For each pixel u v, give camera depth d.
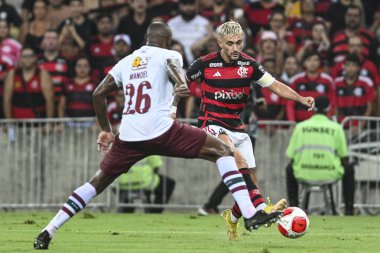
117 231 33.22
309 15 58.56
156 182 50.22
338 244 27.17
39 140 51.44
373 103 54.88
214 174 51.00
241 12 57.47
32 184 51.44
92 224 37.72
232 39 27.78
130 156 24.47
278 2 60.00
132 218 42.72
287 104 52.22
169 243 27.00
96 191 24.67
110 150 24.70
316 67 52.34
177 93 23.41
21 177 51.50
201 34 58.16
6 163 51.56
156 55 24.38
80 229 34.28
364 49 57.62
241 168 27.59
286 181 47.88
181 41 58.06
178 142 24.20
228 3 59.31
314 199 49.34
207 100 28.70
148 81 24.22
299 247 25.58
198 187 51.03
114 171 24.64
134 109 24.30
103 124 25.19
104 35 57.56
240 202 24.25
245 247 25.36
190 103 51.81
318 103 47.22
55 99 55.56
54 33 56.47
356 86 54.09
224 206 50.00
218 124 28.45
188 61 57.47
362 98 54.16
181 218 42.94
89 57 57.12
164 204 50.31
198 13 59.22
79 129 51.16
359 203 49.56
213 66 28.53
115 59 55.03
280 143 49.91
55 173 51.38
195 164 51.12
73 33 57.94
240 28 28.00
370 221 41.16
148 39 24.92
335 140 47.00
